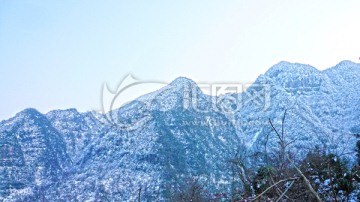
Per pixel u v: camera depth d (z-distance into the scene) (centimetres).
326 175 757
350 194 718
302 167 760
